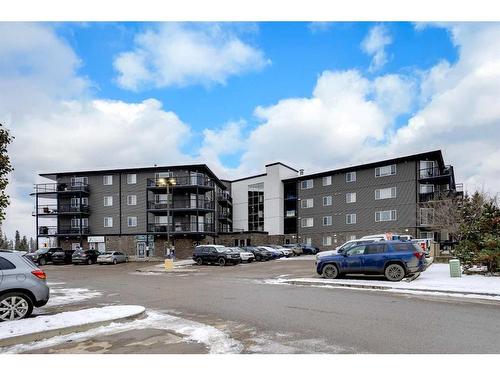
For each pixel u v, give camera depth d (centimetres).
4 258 882
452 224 3400
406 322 825
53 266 3744
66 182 5047
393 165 4453
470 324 800
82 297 1341
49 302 1217
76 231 4934
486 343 656
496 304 1061
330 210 5038
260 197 6072
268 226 5784
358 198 4741
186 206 4822
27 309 877
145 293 1435
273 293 1335
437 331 741
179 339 715
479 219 1728
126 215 4903
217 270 2667
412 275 1655
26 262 909
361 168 4722
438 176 4075
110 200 4966
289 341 689
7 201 909
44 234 4972
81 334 755
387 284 1427
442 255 2931
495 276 1561
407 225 4269
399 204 4359
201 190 4891
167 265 2772
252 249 3691
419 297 1198
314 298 1195
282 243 5616
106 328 805
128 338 723
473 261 1627
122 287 1678
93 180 5038
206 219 5038
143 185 4897
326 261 1705
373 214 4578
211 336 732
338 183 4978
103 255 3884
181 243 4741
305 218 5334
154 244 4788
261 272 2342
